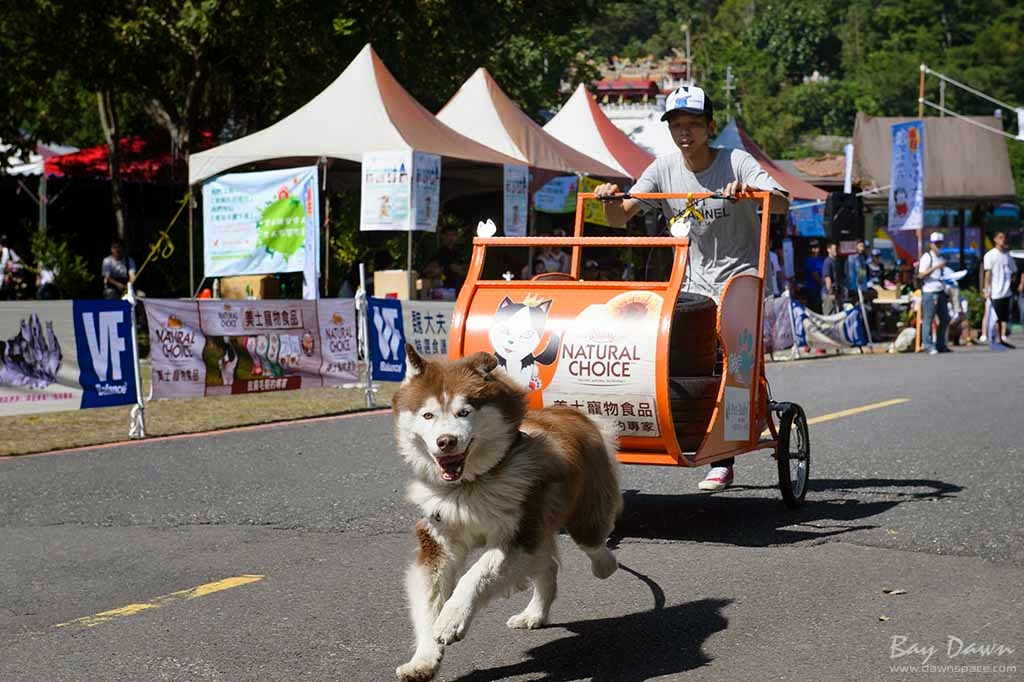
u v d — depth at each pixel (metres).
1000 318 23.59
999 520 7.05
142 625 5.18
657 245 6.81
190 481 8.47
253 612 5.36
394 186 16.17
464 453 4.49
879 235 40.06
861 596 5.53
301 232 15.09
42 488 8.22
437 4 24.19
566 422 5.23
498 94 20.84
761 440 7.62
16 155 24.38
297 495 7.95
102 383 10.66
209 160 18.00
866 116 37.16
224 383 11.84
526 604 5.56
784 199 7.41
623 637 5.02
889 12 107.38
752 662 4.65
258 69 24.69
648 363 6.60
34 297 22.28
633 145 25.22
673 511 7.58
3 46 22.78
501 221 26.45
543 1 26.75
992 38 92.62
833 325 22.06
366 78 18.02
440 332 14.72
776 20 136.88
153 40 22.03
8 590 5.73
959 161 36.44
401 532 6.90
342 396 13.79
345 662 4.69
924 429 10.93
